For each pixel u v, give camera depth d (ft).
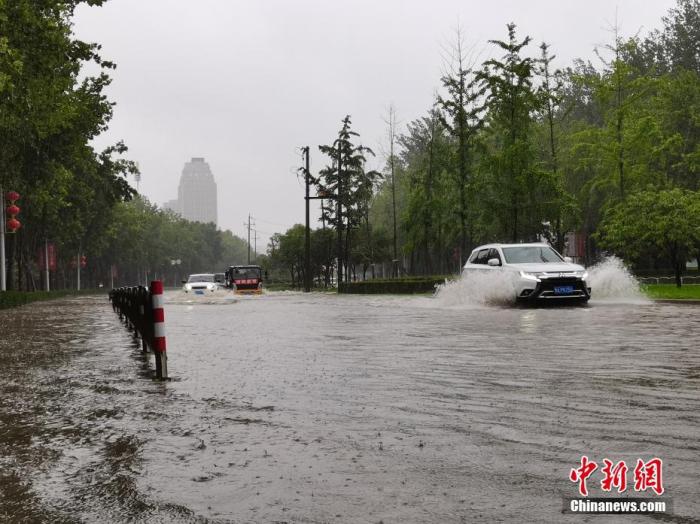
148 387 20.97
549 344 29.53
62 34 80.43
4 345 35.96
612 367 22.57
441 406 16.71
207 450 13.24
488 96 100.01
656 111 148.66
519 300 59.67
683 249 127.95
